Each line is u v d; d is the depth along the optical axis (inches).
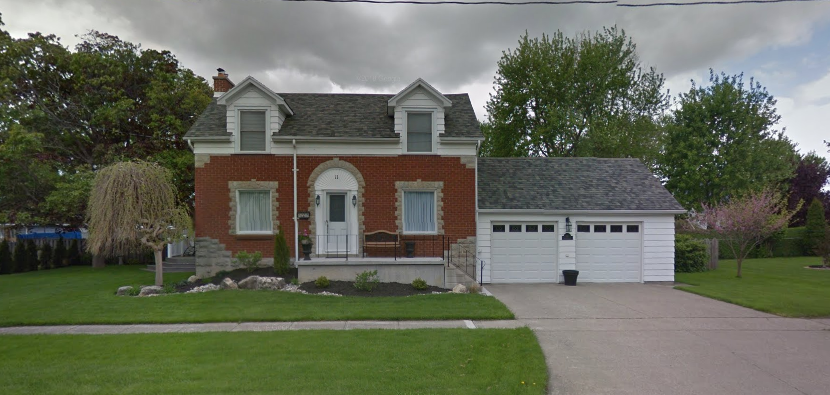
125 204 531.8
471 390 228.4
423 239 633.6
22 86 824.3
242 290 508.7
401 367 261.6
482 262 644.7
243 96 618.5
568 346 322.0
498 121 1242.6
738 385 251.4
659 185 707.4
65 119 856.3
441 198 634.2
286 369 257.3
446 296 489.7
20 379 245.0
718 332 364.8
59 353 296.4
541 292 563.2
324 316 395.2
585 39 1167.0
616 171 740.0
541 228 657.6
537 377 248.7
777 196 758.5
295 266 605.9
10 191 814.5
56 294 508.4
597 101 1147.9
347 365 264.2
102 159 847.7
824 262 885.2
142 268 816.3
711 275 748.0
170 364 269.3
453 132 642.8
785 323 396.5
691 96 1288.1
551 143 1186.0
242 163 618.5
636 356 300.2
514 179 707.4
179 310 417.1
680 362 288.8
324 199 625.9
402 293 506.6
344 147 626.5
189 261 817.5
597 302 490.6
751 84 1262.3
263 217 626.5
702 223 1104.2
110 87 852.0
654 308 458.0
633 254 665.6
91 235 538.3
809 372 273.0
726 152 1239.5
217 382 237.9
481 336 331.0
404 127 631.8
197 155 616.7
